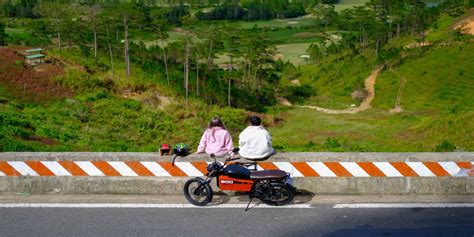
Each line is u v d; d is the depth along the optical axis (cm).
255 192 782
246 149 830
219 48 9738
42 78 4194
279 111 6731
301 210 764
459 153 840
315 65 11212
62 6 8494
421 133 3816
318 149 2322
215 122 862
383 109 6384
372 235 679
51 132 2538
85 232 692
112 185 844
